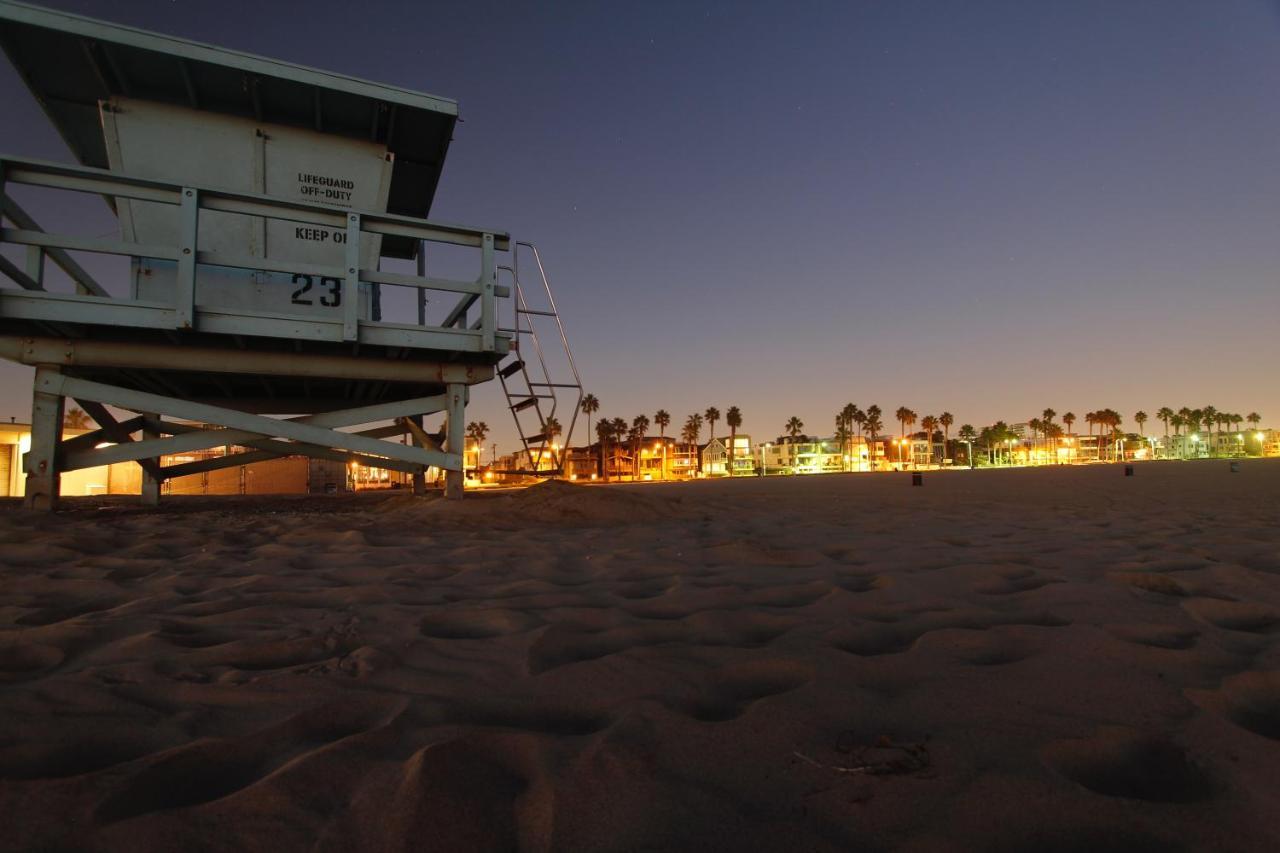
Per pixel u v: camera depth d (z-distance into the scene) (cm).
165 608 307
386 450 835
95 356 729
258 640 254
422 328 791
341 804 135
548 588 360
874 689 202
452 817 130
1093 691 197
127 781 143
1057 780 143
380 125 890
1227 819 128
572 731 176
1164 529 626
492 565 436
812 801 138
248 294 812
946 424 14088
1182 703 186
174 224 802
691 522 763
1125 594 326
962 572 388
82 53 746
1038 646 242
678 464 11606
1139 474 3038
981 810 133
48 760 155
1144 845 121
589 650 251
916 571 402
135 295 784
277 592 344
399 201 1126
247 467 2673
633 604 321
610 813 133
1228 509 885
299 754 161
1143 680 204
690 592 345
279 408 1111
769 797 140
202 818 129
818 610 305
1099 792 141
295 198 860
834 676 213
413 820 128
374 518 727
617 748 160
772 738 167
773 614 298
